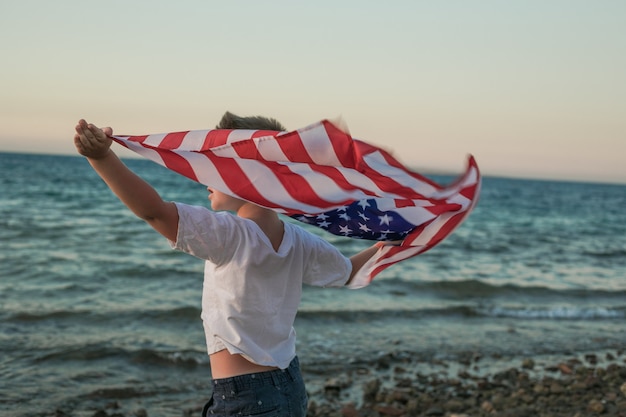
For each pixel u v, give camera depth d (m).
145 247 15.41
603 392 6.28
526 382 6.55
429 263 15.71
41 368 6.19
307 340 7.81
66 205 27.05
